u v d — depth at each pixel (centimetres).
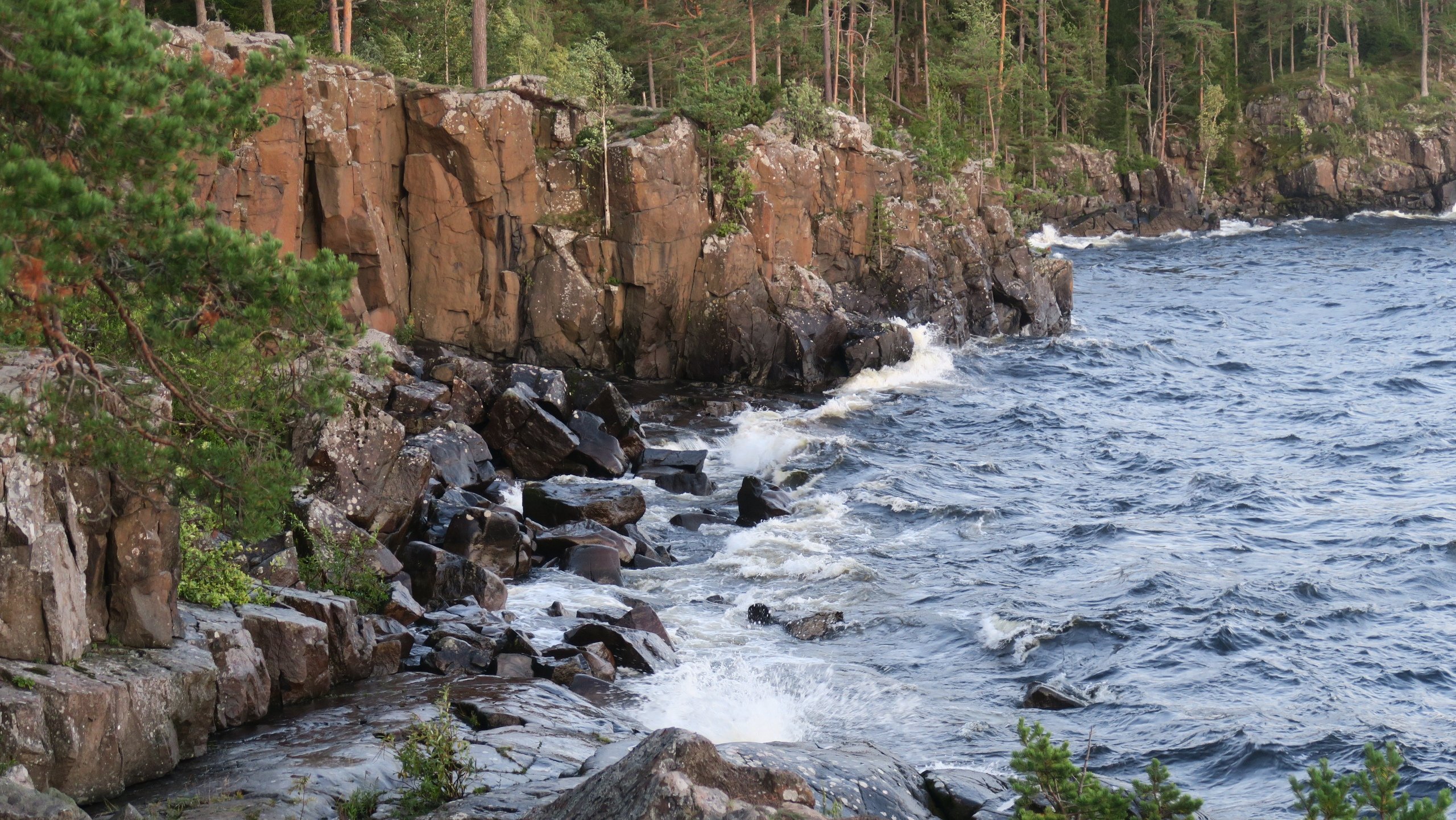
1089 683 2033
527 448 3181
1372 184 11612
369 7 6128
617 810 952
